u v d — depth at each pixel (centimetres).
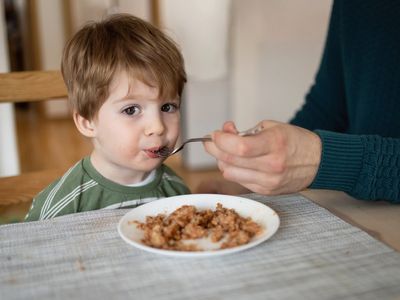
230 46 298
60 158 340
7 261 59
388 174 77
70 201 95
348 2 110
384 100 101
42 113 473
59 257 60
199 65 287
